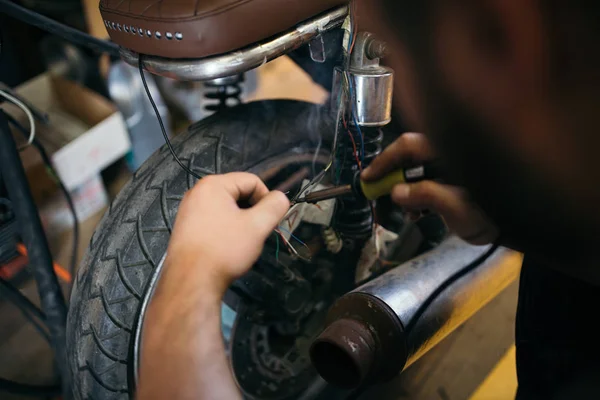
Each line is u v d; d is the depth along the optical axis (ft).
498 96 1.19
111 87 4.64
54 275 2.76
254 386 2.71
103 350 2.11
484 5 1.10
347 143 2.41
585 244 1.32
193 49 1.65
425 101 1.36
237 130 2.52
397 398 3.16
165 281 1.51
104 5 1.79
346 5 1.88
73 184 4.23
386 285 2.14
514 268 2.45
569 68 1.07
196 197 1.66
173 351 1.39
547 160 1.21
